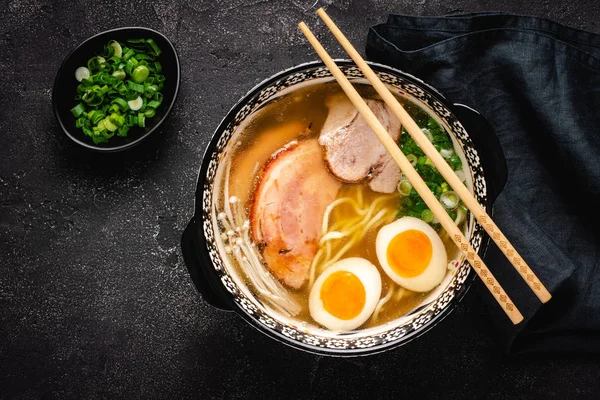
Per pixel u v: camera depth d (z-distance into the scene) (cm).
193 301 66
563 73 63
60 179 67
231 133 59
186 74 67
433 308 59
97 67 66
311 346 59
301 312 61
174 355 66
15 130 67
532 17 63
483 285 64
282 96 60
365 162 62
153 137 66
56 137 67
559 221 64
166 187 66
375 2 67
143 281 66
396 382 66
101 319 66
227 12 67
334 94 61
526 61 63
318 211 62
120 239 66
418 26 64
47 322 66
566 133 63
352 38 67
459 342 66
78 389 66
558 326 64
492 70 64
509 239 63
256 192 61
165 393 66
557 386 66
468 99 64
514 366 66
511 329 63
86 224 66
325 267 62
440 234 61
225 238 61
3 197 67
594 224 64
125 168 66
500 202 64
